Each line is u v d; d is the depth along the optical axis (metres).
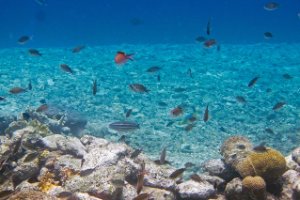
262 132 10.80
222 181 6.32
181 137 10.39
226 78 17.84
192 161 8.63
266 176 5.78
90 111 12.65
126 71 19.16
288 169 6.30
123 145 7.06
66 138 7.20
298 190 5.62
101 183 5.48
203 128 11.02
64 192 5.21
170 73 18.72
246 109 12.92
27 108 11.47
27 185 5.57
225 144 6.85
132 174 6.19
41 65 20.58
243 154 6.31
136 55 24.55
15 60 22.38
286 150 9.59
